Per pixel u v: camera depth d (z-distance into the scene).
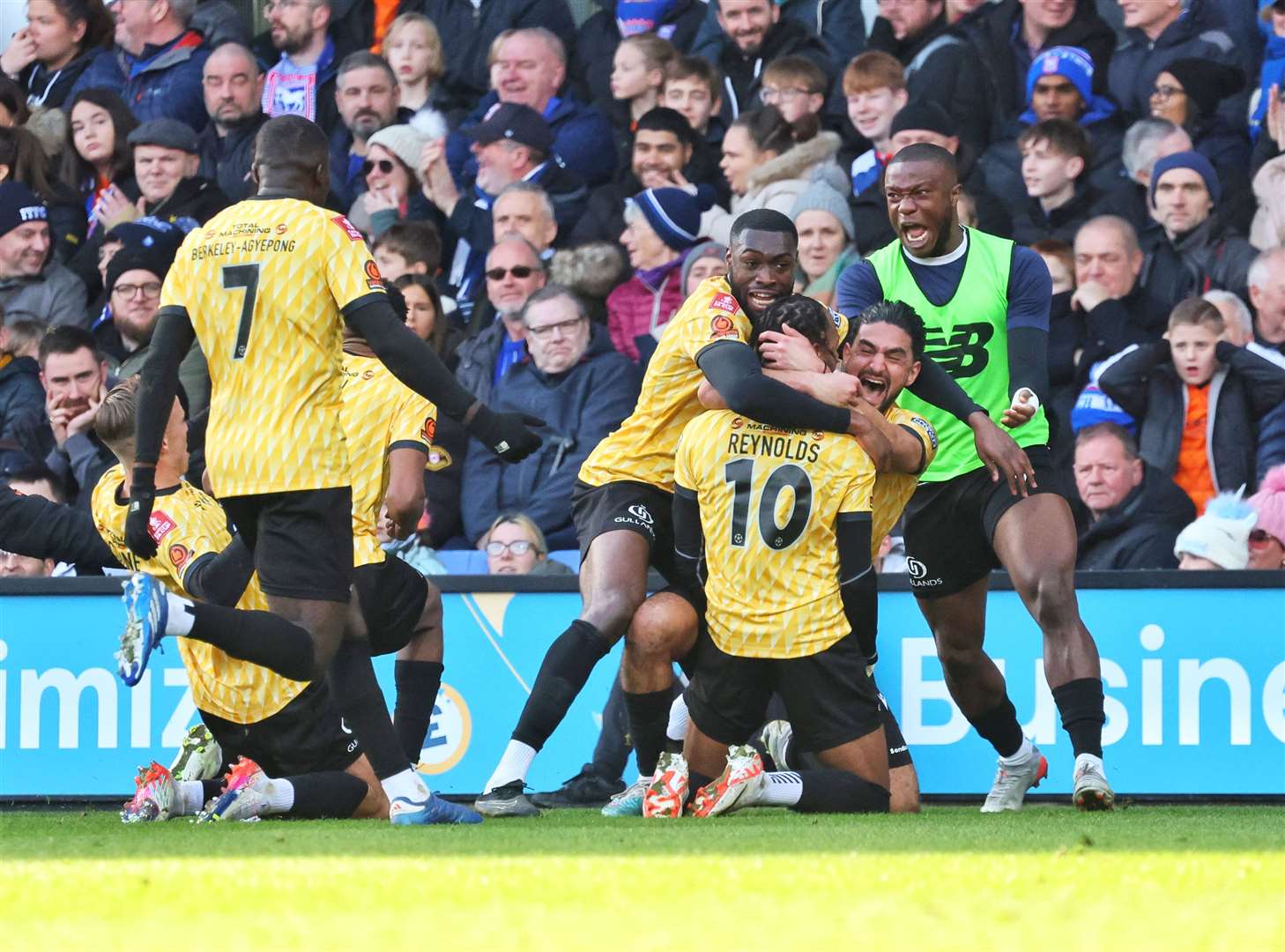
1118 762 21.12
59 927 7.33
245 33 33.72
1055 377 28.52
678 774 15.95
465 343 29.98
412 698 19.47
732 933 6.99
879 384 17.03
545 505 28.03
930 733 21.28
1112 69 30.72
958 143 29.98
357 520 17.83
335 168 33.12
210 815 16.22
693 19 32.69
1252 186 29.23
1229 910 7.72
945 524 18.06
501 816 16.25
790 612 15.99
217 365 13.96
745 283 16.78
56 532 23.02
